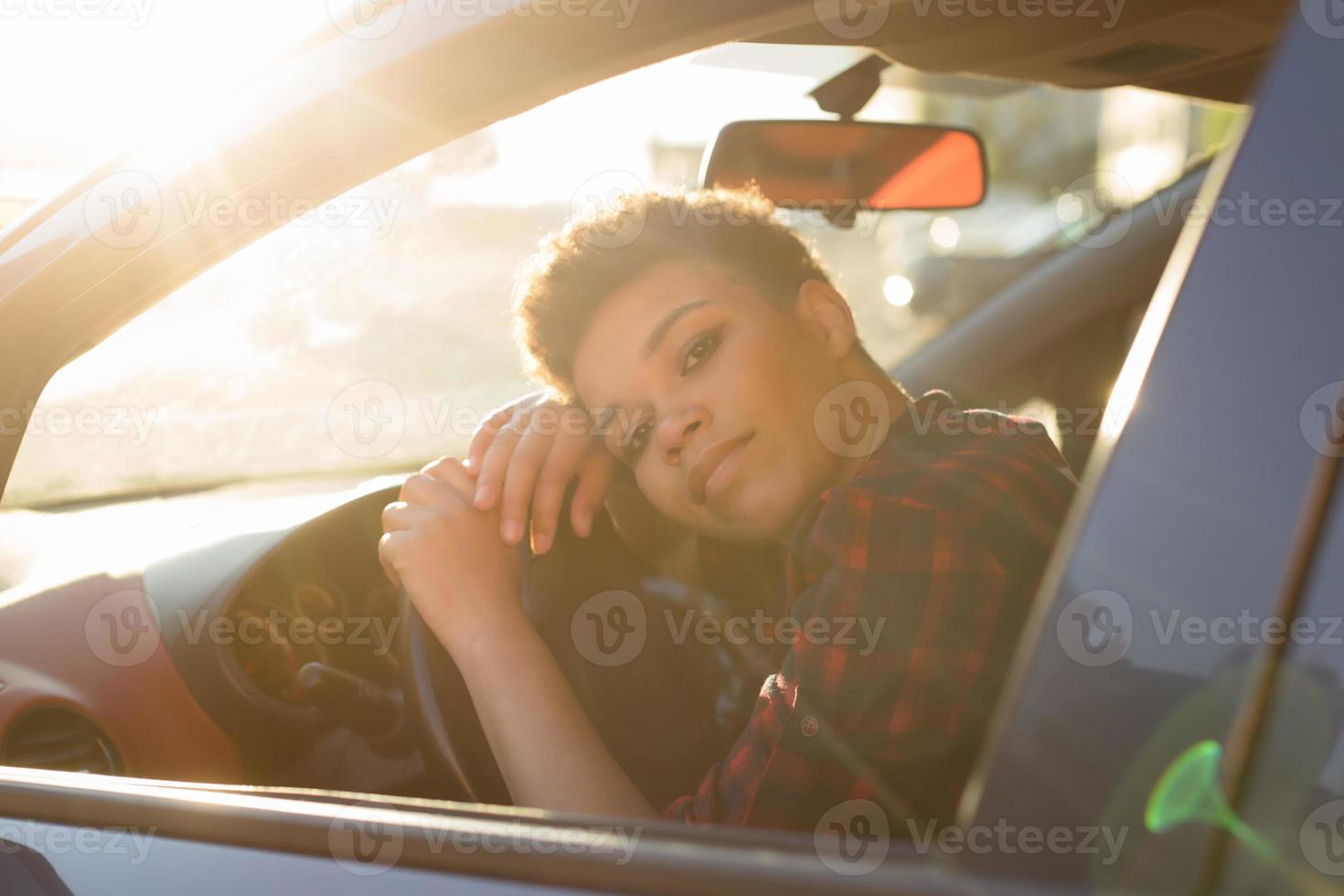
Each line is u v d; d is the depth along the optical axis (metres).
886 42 1.26
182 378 1.95
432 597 1.20
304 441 2.05
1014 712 0.54
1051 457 1.13
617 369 1.22
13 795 0.84
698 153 1.98
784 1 0.81
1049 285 2.33
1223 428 0.51
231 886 0.70
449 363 2.37
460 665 1.17
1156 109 7.07
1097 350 2.33
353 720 1.31
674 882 0.58
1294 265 0.51
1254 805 0.48
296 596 1.45
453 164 1.59
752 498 1.19
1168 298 0.55
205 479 1.98
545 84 0.85
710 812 1.04
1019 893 0.51
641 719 1.33
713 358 1.20
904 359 2.39
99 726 1.27
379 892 0.65
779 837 0.59
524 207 1.86
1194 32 1.25
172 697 1.30
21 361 1.00
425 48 0.86
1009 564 1.01
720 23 0.81
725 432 1.18
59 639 1.30
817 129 1.95
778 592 1.44
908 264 8.97
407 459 2.20
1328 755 0.48
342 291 1.94
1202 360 0.53
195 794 0.78
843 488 1.07
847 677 1.00
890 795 0.99
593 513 1.31
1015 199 12.49
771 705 1.03
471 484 1.30
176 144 0.96
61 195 1.01
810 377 1.23
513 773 1.10
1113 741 0.51
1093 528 0.54
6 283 0.98
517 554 1.26
